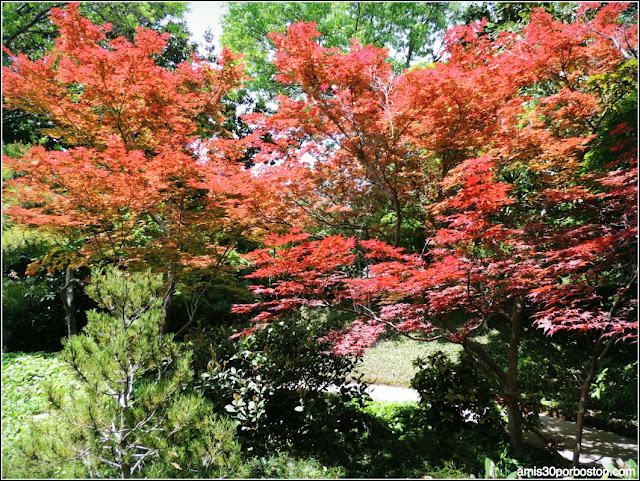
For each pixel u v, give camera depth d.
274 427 4.70
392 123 5.07
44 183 5.40
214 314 11.05
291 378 4.90
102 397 3.36
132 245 8.28
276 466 3.92
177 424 3.25
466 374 5.24
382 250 4.17
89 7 9.26
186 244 6.23
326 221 6.34
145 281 3.91
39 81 5.67
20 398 5.96
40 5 9.00
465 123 5.15
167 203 6.65
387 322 4.39
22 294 9.16
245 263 10.84
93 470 3.06
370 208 6.93
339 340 4.39
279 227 5.98
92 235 6.10
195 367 4.93
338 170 6.25
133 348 3.38
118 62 5.88
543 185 5.96
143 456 3.12
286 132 5.81
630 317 4.52
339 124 5.59
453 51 5.63
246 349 5.04
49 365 7.48
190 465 3.23
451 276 3.65
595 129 5.26
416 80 4.85
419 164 6.03
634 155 4.32
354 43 5.35
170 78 6.64
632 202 3.94
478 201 3.46
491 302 4.30
